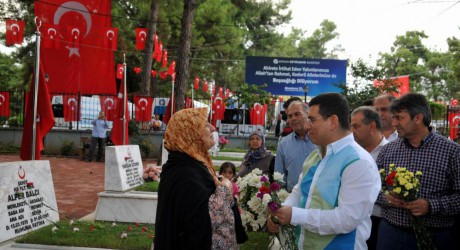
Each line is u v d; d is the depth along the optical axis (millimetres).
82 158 16953
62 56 18109
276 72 23031
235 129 21125
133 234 5664
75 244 5055
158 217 2871
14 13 23922
